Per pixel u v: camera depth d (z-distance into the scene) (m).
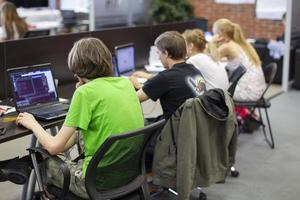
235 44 4.26
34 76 2.60
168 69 2.70
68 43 3.71
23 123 2.19
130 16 5.52
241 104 4.02
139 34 4.58
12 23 5.10
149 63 4.64
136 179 2.14
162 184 2.46
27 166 2.21
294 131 4.52
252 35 7.50
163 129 2.42
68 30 6.33
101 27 5.11
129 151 2.02
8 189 3.11
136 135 1.90
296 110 5.30
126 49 3.96
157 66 4.38
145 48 4.68
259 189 3.22
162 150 2.43
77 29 6.23
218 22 4.35
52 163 2.13
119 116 2.01
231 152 2.65
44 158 2.14
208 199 3.04
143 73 3.82
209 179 2.47
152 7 6.50
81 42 2.05
